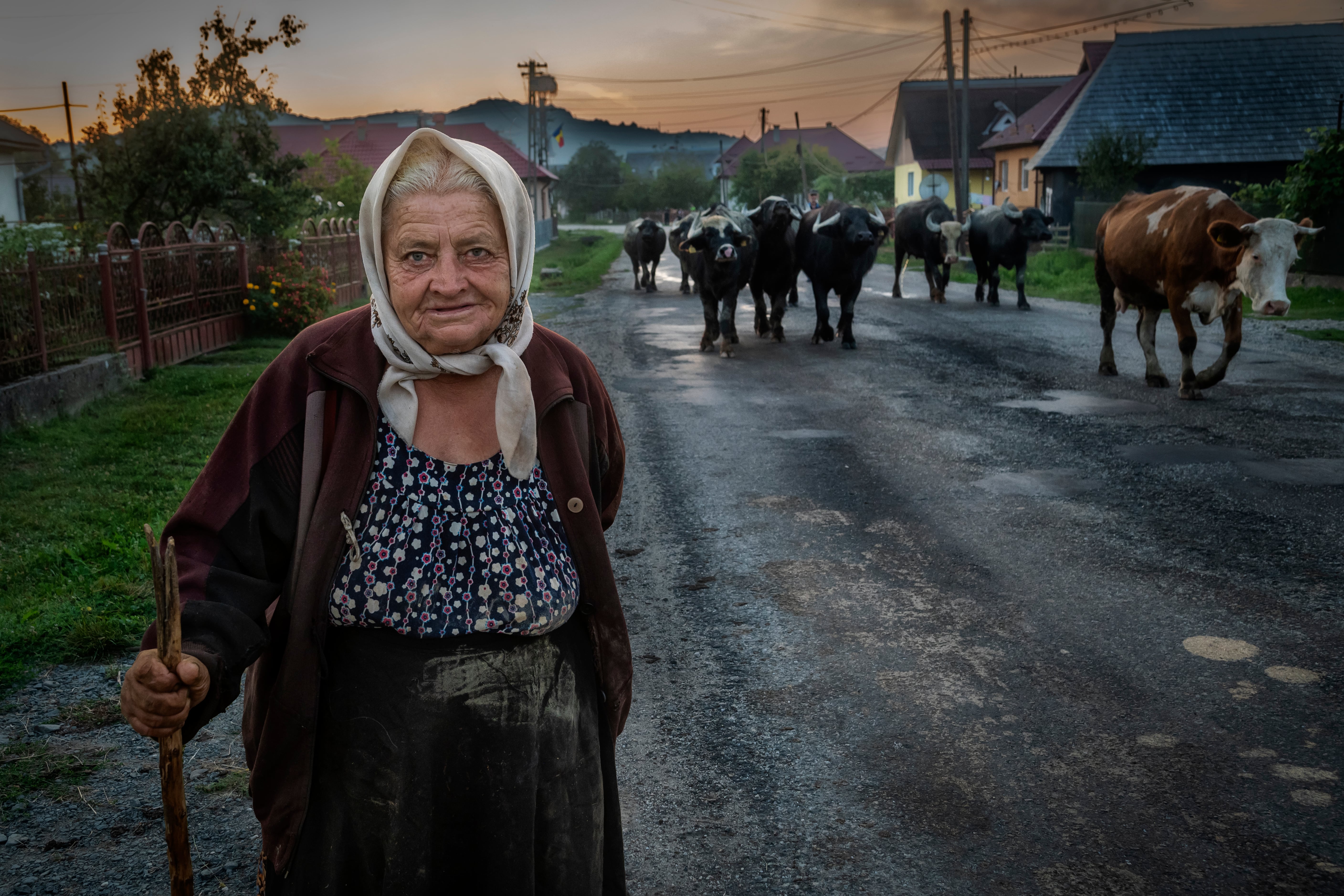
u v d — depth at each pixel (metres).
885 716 3.48
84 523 5.41
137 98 15.60
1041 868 2.65
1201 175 29.20
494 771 1.54
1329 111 29.52
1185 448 7.04
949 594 4.55
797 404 8.97
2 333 7.90
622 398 9.31
